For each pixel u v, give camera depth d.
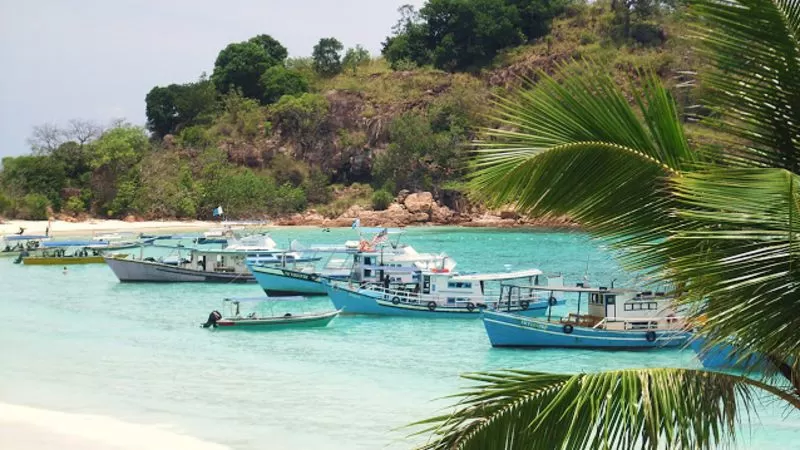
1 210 115.38
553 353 34.41
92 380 29.23
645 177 7.63
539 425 7.39
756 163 7.32
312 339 37.78
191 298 52.62
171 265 60.78
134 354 34.03
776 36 6.67
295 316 40.47
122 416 24.48
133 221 119.75
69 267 72.25
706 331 6.71
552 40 132.75
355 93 144.75
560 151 7.67
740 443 20.83
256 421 23.92
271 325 40.03
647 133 7.59
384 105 141.62
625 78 7.90
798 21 6.57
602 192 7.74
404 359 33.03
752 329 6.13
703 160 7.51
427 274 44.88
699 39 7.07
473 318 43.97
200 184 126.25
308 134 140.88
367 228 102.75
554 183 7.79
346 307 44.41
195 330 40.22
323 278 49.19
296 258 59.06
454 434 7.72
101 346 35.94
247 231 100.00
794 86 6.88
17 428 23.11
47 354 34.19
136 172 126.69
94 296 53.56
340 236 98.81
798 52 6.66
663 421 7.02
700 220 6.48
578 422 7.33
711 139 7.52
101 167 127.38
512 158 7.73
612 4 127.50
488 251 79.31
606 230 7.81
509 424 7.57
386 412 24.81
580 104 7.73
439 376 29.92
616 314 35.56
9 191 119.12
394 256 53.84
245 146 140.12
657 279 7.14
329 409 25.17
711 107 7.33
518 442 7.52
